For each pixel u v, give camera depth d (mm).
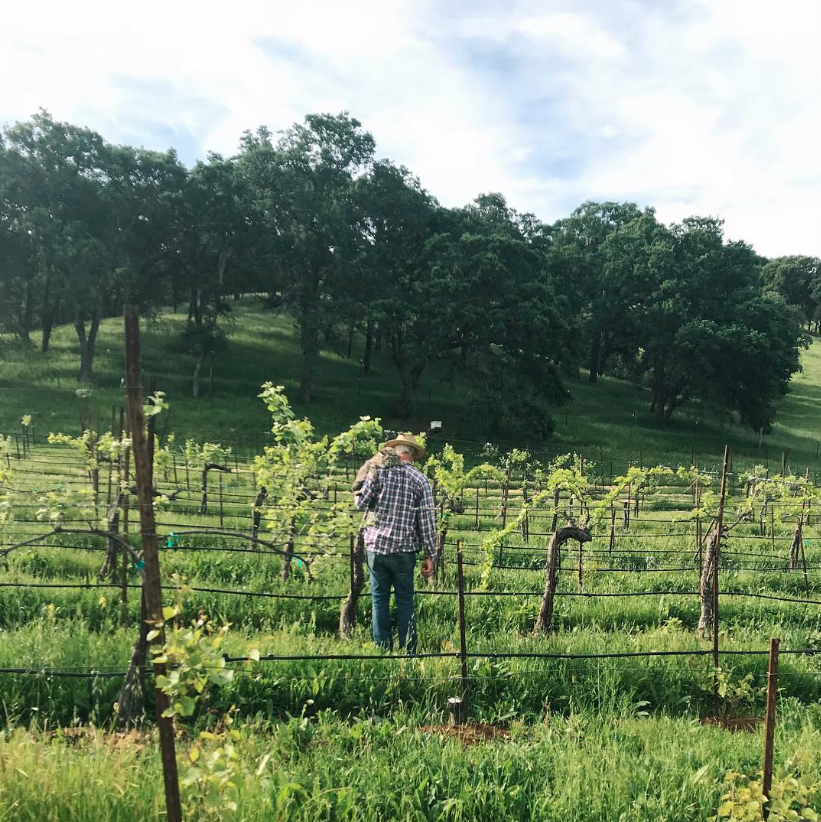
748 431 54188
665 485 23656
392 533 5980
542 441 42219
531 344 40031
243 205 41312
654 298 49031
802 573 10266
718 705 5328
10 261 40156
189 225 40875
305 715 4684
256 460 5535
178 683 2547
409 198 41500
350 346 57250
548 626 6605
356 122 41281
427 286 40062
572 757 3961
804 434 56969
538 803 3512
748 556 11867
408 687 4973
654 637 6504
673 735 4488
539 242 59219
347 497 10008
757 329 47938
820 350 98375
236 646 5230
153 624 2646
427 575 6277
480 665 5281
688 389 51125
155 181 39438
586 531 6824
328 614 6824
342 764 3801
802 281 106312
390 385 51406
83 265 35875
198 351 40781
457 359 41062
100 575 7871
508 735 4555
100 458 8438
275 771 3553
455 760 3873
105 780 3219
